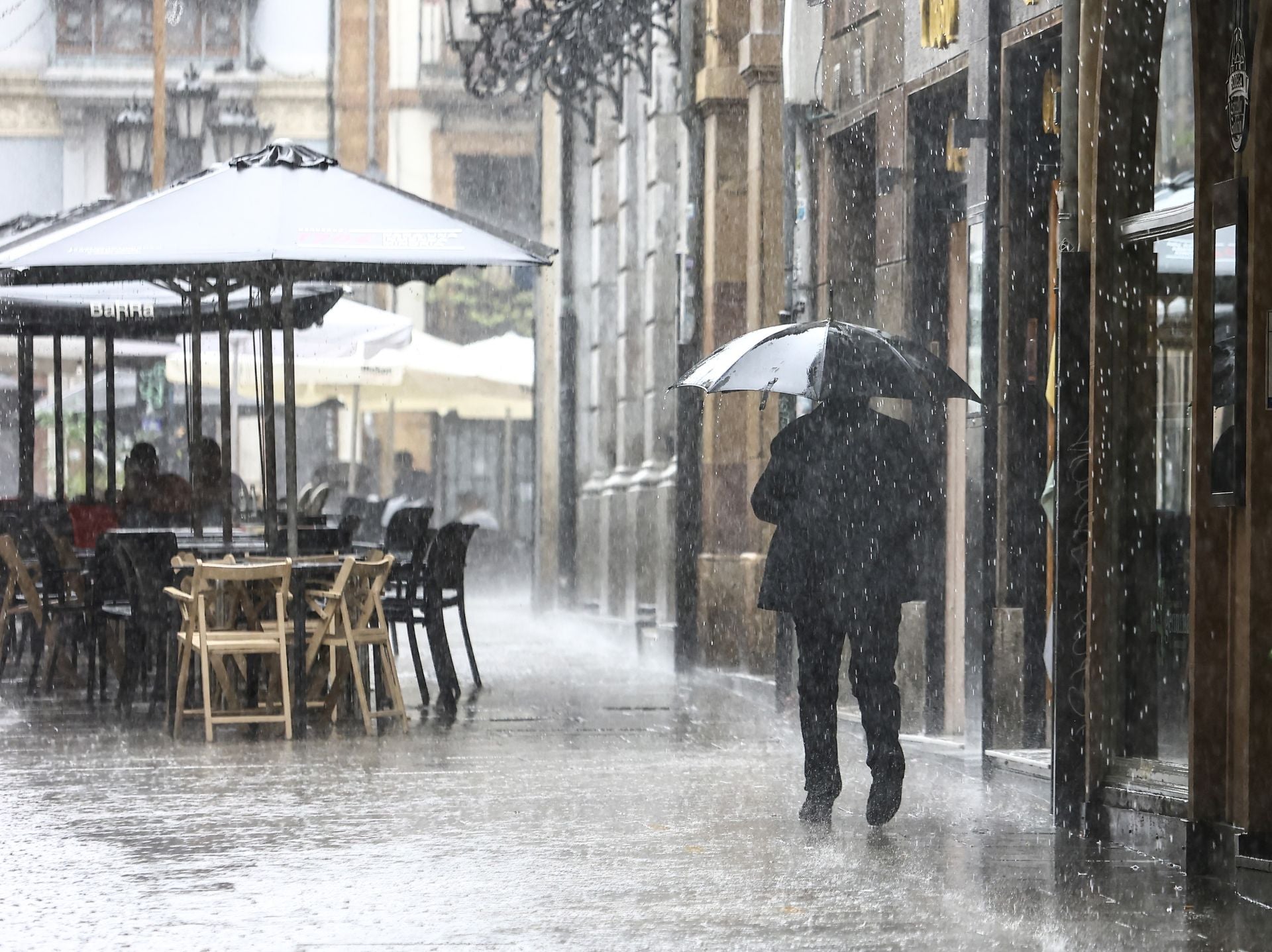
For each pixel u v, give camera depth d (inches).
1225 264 995.3
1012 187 1360.7
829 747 1122.0
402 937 819.4
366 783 1285.7
